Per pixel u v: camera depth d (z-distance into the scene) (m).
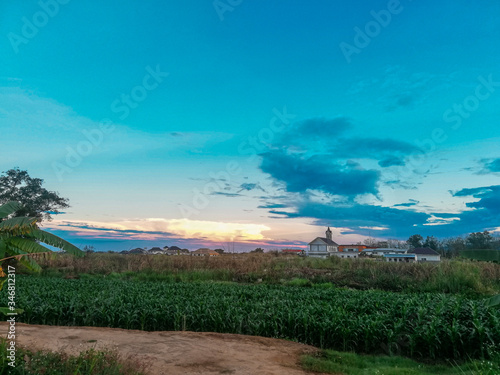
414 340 9.91
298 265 31.50
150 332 11.41
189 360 8.62
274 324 11.47
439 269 22.53
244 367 8.30
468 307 12.04
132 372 7.25
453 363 9.39
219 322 12.19
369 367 8.85
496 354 9.05
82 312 13.48
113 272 29.95
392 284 22.42
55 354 7.32
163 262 32.06
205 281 25.66
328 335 10.90
